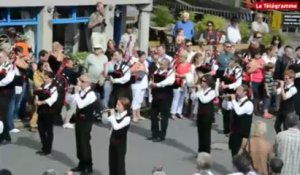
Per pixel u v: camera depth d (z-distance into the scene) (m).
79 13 20.97
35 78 16.03
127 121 13.20
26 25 19.62
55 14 20.30
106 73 17.20
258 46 20.23
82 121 13.88
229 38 23.89
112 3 21.56
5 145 15.58
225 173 14.73
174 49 20.33
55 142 15.91
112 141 13.27
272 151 12.17
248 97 14.73
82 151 14.02
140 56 17.88
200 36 23.50
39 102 14.75
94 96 13.86
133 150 15.88
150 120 17.97
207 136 15.09
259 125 12.32
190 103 18.81
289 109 16.70
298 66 18.53
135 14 22.91
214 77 18.34
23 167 14.32
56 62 16.52
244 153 11.87
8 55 15.84
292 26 31.89
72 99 16.61
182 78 18.02
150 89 17.45
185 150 16.16
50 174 10.05
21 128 16.75
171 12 29.67
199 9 30.88
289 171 11.91
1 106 15.51
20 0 19.08
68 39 20.91
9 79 15.47
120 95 16.83
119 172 13.38
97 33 20.28
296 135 11.88
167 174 14.49
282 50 20.30
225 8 31.50
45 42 20.06
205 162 10.79
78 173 14.23
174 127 17.94
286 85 16.78
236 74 17.31
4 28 19.09
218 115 18.95
